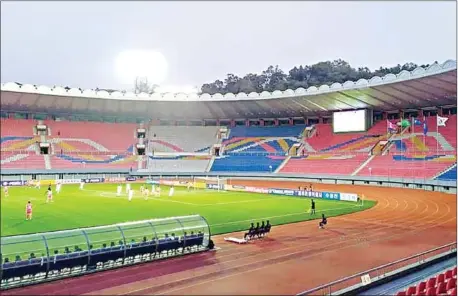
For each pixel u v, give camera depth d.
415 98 64.31
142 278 18.69
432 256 21.97
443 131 66.94
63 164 73.50
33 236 19.08
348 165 70.62
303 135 83.62
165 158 82.38
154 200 45.53
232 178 77.44
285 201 45.94
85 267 19.25
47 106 75.75
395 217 35.50
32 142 75.88
